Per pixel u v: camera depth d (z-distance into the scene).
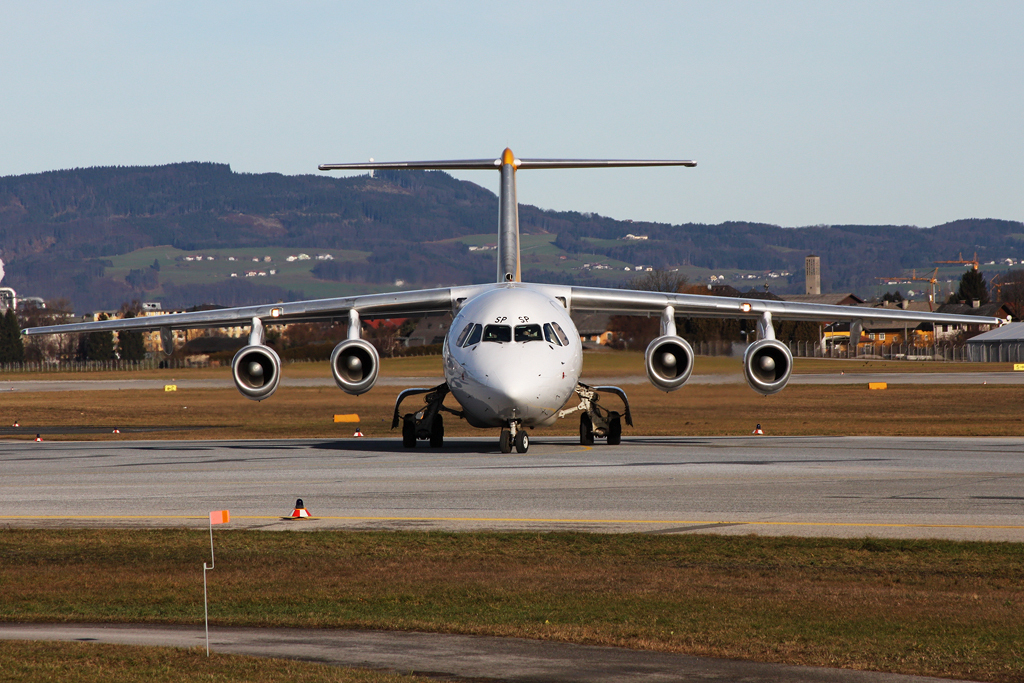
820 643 35.09
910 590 42.12
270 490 67.25
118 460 88.62
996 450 90.81
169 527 55.56
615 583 43.59
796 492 64.25
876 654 33.88
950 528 53.12
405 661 33.22
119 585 44.19
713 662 33.16
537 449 93.75
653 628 37.00
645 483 68.38
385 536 52.47
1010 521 54.69
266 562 47.81
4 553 50.12
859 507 58.91
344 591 42.88
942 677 31.75
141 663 33.00
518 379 79.38
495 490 65.88
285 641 35.75
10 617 39.66
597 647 34.88
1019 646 34.66
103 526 56.03
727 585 43.09
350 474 74.81
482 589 42.81
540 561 47.41
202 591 43.12
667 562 47.12
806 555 48.06
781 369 93.50
